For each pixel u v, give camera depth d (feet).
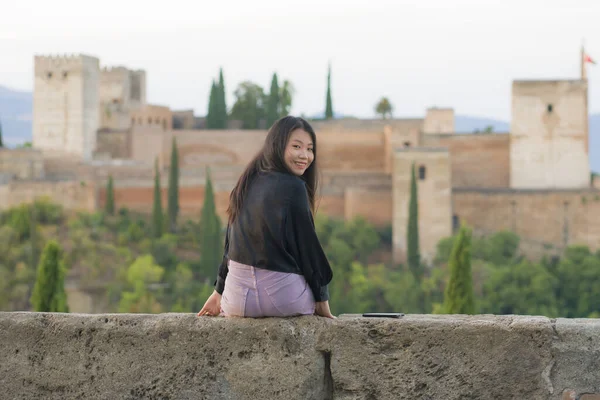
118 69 461.78
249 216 24.56
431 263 346.95
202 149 413.18
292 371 23.82
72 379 24.71
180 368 24.26
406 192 351.46
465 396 23.22
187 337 24.25
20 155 382.22
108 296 302.04
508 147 385.50
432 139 388.78
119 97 461.37
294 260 24.45
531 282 311.47
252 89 486.38
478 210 369.91
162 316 24.61
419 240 350.23
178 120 470.80
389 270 340.59
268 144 25.39
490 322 23.32
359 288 312.09
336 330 23.76
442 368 23.34
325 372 23.94
